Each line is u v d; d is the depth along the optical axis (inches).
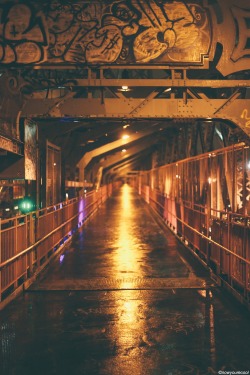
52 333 230.7
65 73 452.1
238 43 392.2
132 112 401.1
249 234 273.9
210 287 333.1
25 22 387.2
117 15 390.3
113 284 343.3
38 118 403.2
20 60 386.6
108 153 1279.5
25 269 338.3
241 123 400.2
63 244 550.0
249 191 317.1
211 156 406.9
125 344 213.8
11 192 480.7
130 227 798.5
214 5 391.5
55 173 582.9
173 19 390.6
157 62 389.7
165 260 458.3
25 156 400.2
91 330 235.1
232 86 395.9
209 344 213.5
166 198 863.7
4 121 355.6
